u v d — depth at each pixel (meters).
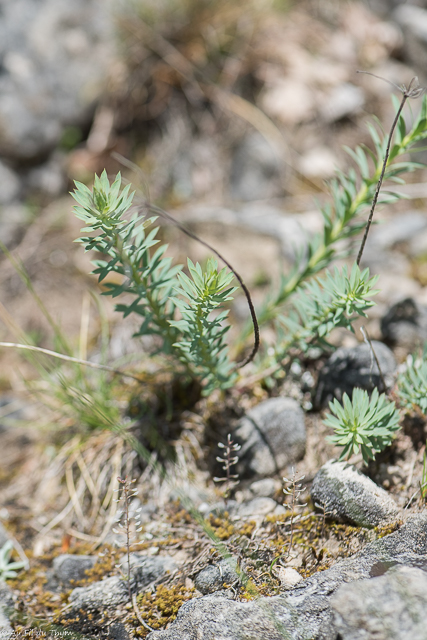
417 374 0.89
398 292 1.02
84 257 1.17
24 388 1.06
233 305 1.04
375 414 0.85
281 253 1.06
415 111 1.17
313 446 0.92
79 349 1.05
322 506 0.87
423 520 0.85
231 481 0.92
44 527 0.94
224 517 0.90
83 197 0.83
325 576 0.84
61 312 1.11
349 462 0.89
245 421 0.93
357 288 0.86
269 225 1.07
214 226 1.09
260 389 0.96
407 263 1.04
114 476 0.95
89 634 0.85
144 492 0.94
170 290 0.90
